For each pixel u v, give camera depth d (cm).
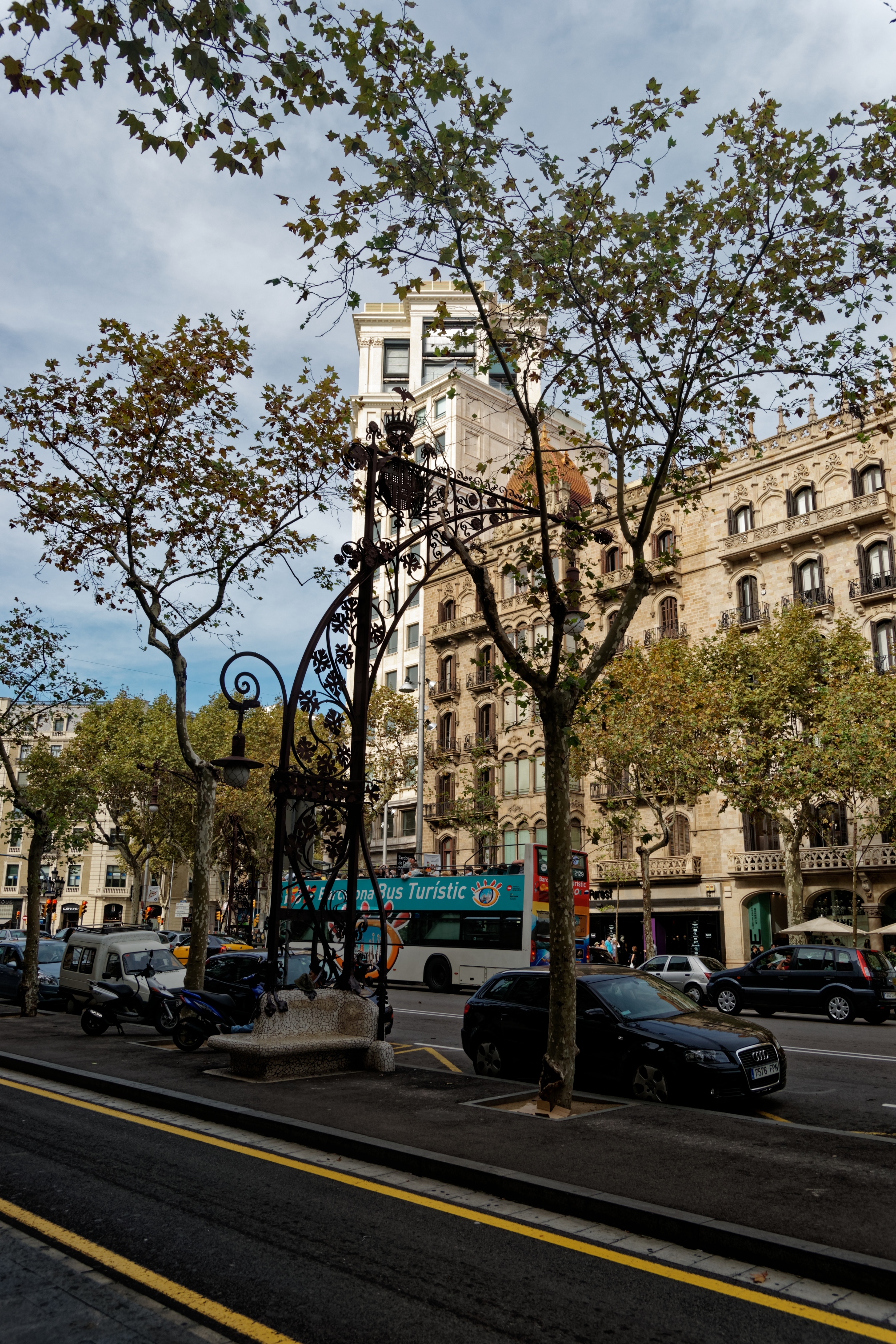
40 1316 432
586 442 1156
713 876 3738
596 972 1125
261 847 4559
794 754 2850
